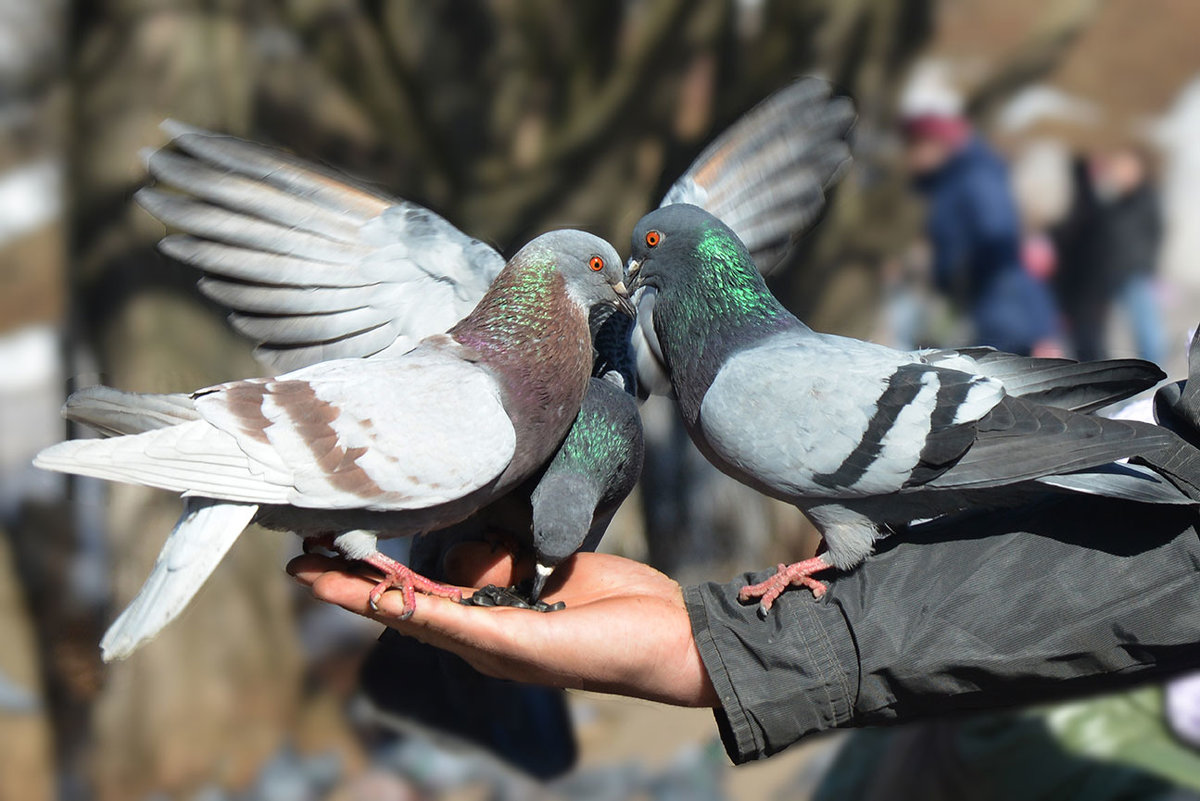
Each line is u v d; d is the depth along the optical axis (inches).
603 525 139.6
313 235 132.5
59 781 226.2
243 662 241.1
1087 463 100.3
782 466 115.3
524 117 283.9
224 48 223.6
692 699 108.3
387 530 116.4
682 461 278.1
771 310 127.0
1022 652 97.2
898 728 149.2
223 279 130.8
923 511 115.1
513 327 124.6
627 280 129.9
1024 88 303.7
